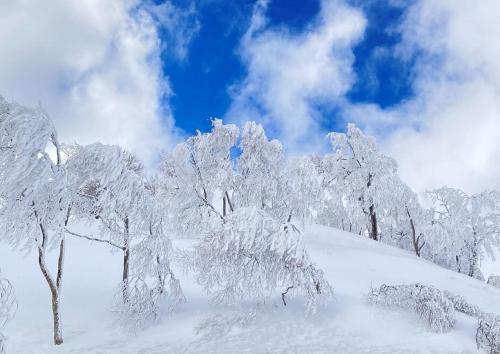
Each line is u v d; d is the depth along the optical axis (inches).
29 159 479.5
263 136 921.5
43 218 501.4
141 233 607.5
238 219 607.8
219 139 924.0
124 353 501.7
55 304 528.4
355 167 1360.7
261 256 616.1
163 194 896.9
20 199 485.4
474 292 815.7
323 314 628.4
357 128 1376.7
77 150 571.8
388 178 1286.9
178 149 925.8
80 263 810.2
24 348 509.4
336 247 1021.8
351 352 514.0
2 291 463.2
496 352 495.8
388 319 601.6
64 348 511.8
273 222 622.2
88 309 629.3
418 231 1311.5
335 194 1385.3
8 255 821.2
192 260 647.1
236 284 621.3
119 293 590.2
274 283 626.8
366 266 897.5
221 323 584.4
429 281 847.1
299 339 550.6
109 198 558.9
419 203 1298.0
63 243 546.9
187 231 903.7
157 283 627.2
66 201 520.1
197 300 676.1
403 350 518.6
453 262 1278.3
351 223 1439.5
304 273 614.5
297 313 631.8
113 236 597.6
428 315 575.2
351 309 639.8
